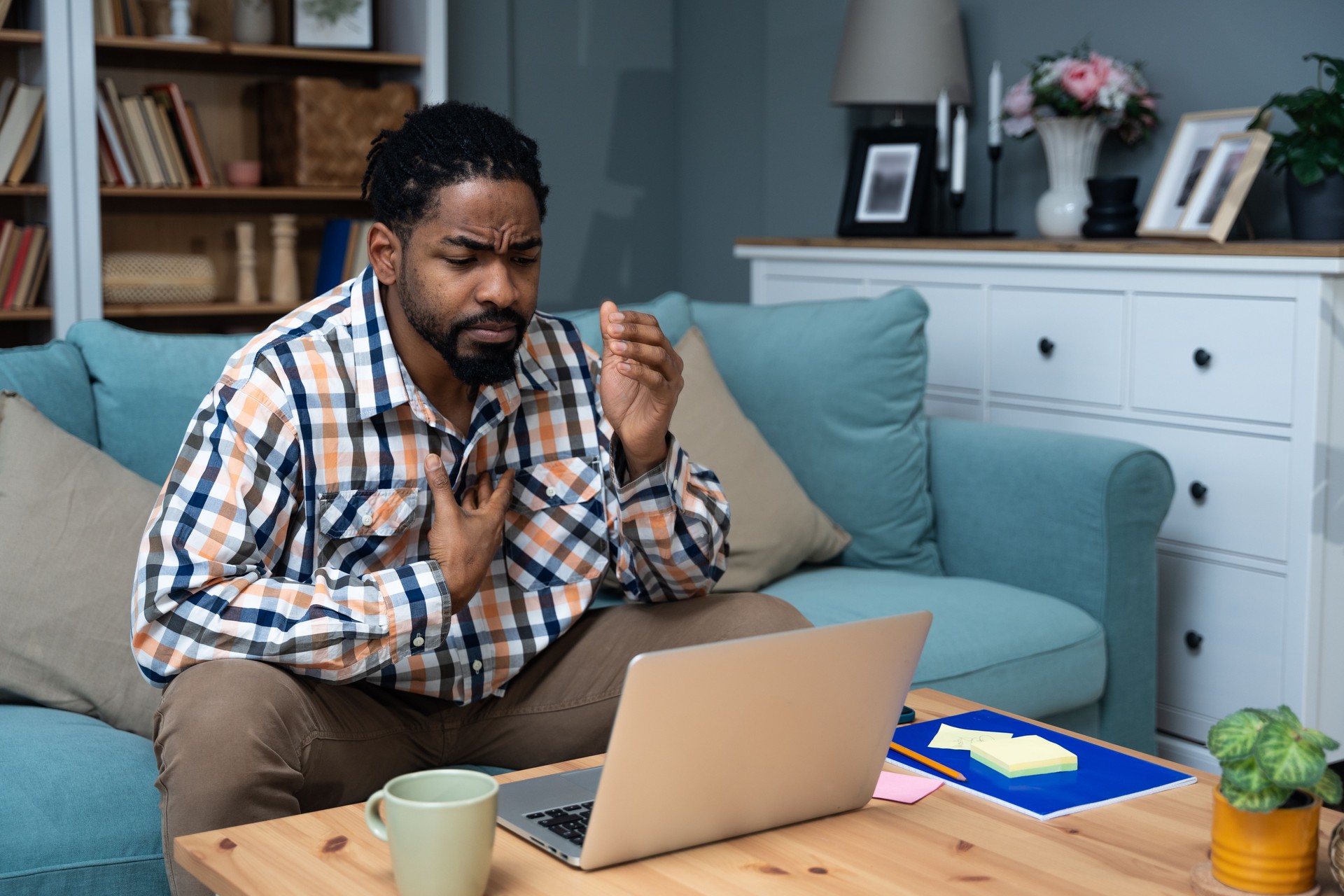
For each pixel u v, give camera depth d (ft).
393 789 2.89
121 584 5.07
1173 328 7.88
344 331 4.49
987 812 3.50
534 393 4.91
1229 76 9.21
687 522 4.67
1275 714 2.95
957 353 9.27
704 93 13.82
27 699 5.02
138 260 10.61
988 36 10.96
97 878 4.13
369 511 4.46
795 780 3.31
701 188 13.98
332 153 11.21
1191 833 3.34
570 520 4.92
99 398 5.87
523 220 4.03
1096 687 6.77
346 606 4.03
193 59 11.18
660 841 3.14
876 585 6.88
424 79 11.50
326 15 11.30
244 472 4.17
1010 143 10.81
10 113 9.82
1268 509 7.47
